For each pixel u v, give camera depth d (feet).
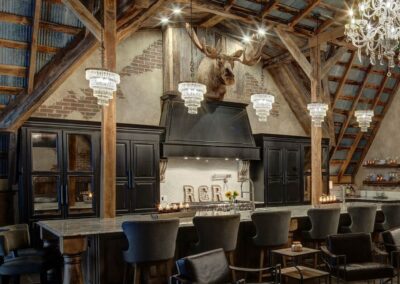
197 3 20.77
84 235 12.42
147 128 22.74
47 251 14.66
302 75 30.27
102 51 17.11
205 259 11.35
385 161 33.01
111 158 17.07
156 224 12.42
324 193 30.91
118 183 21.68
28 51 19.12
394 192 33.35
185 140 24.07
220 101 26.53
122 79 24.31
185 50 25.38
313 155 24.80
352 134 33.83
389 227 19.52
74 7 16.63
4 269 13.26
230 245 13.99
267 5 22.38
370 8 18.10
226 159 28.09
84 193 22.25
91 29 17.03
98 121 22.00
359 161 36.09
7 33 18.21
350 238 15.03
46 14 18.53
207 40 26.43
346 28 18.58
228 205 20.57
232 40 27.55
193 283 10.66
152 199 22.81
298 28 24.76
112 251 13.66
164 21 24.64
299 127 32.65
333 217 17.04
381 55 19.47
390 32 17.33
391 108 33.71
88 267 13.94
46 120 19.77
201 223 13.58
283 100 31.68
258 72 30.07
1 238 13.15
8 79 19.65
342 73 29.58
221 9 21.59
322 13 23.80
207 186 27.04
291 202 28.58
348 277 13.75
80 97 22.93
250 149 26.68
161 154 23.38
